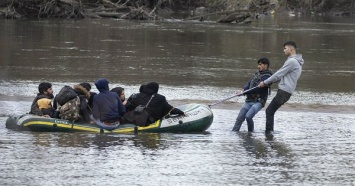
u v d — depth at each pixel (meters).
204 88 48.72
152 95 31.84
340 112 39.91
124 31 108.06
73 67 59.31
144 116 31.42
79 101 31.28
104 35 98.25
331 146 29.58
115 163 25.12
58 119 31.11
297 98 44.94
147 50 77.69
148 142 29.25
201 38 99.25
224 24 139.75
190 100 42.41
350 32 125.06
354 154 27.98
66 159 25.53
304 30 127.50
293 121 36.12
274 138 31.19
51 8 139.00
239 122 32.84
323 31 126.00
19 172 23.45
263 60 32.62
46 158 25.61
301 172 24.61
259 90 32.38
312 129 33.88
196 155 26.94
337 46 92.38
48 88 32.62
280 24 148.00
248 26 135.62
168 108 32.00
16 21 124.19
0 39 85.12
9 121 31.86
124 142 29.03
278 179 23.53
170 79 53.38
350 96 47.06
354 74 60.41
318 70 62.81
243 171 24.50
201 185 22.45
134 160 25.72
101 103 31.16
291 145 29.61
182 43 89.38
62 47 77.81
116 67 60.31
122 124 31.61
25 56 66.94
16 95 42.53
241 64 66.31
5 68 56.94
